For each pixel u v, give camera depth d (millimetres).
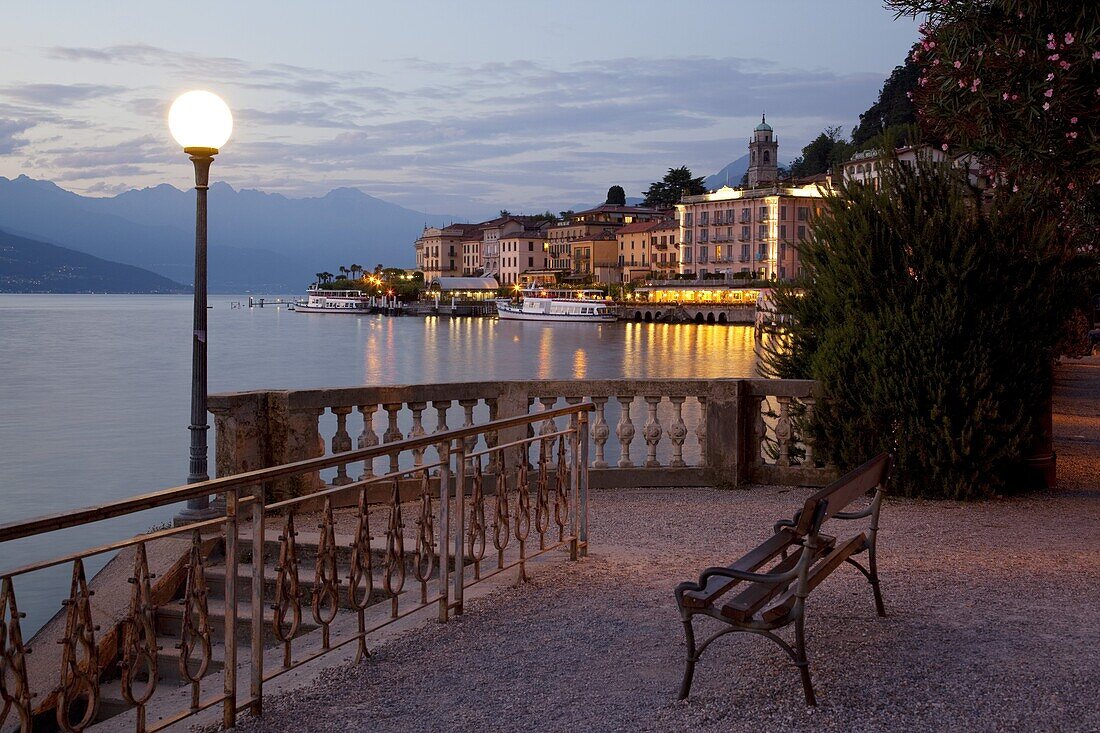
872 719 4797
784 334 13445
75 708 7109
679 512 10555
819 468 11984
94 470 29375
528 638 6293
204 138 9641
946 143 11078
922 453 11070
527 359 89188
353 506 11062
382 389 11297
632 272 190750
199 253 9773
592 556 8539
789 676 5398
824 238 12906
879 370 11258
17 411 44781
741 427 12055
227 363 82688
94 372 66938
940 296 11031
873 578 6547
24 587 13945
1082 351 31859
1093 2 9047
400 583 6387
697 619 6605
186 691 6629
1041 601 6949
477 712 5113
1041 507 10711
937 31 10016
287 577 5801
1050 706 4930
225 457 10250
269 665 6695
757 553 5523
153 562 8617
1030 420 11242
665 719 4891
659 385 12031
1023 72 9406
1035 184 10695
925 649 5836
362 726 5008
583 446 8539
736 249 155625
